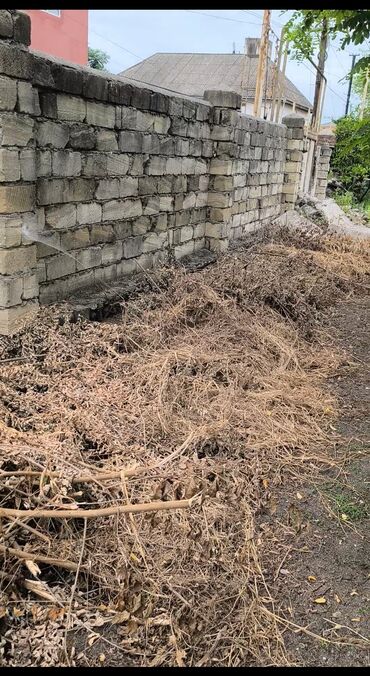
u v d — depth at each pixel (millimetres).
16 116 3500
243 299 5152
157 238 6000
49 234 4207
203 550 2227
